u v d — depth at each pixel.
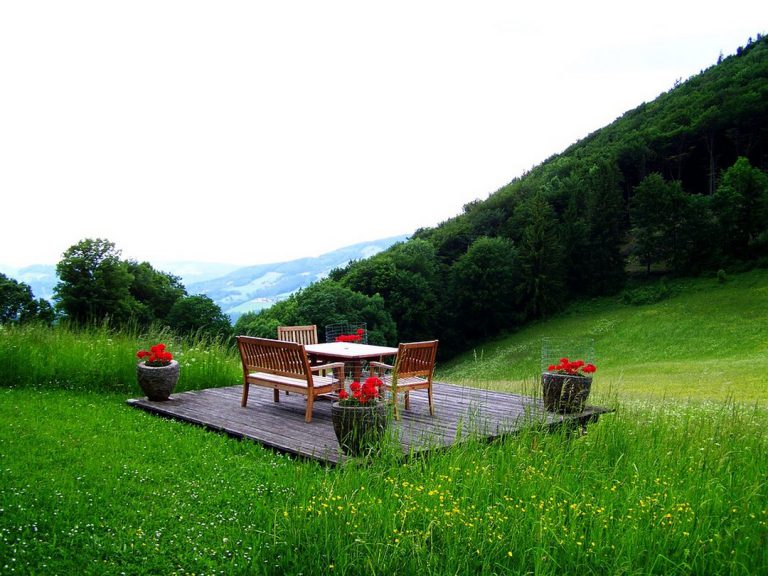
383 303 50.59
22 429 6.51
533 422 6.15
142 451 5.94
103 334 11.15
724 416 6.79
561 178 77.44
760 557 3.68
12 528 3.81
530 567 3.49
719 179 67.69
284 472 5.32
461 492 4.35
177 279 55.91
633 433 6.41
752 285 48.00
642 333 44.06
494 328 57.75
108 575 3.35
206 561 3.56
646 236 57.12
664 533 3.82
